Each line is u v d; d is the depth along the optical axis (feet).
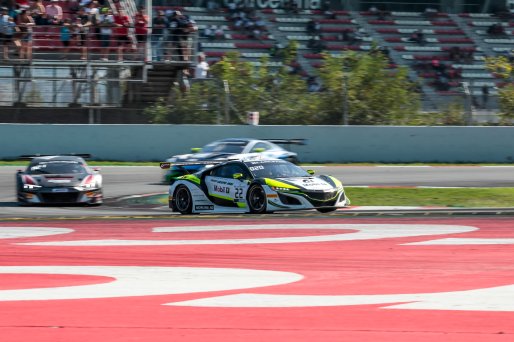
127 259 86.43
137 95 279.69
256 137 253.03
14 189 184.75
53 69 272.31
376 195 165.68
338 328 53.72
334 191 132.87
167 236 105.50
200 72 278.87
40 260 86.28
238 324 54.95
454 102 271.69
